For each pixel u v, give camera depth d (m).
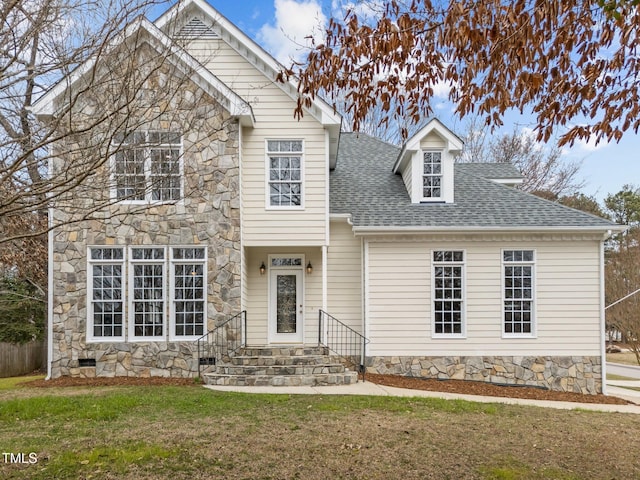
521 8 5.48
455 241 13.48
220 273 12.38
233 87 13.28
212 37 13.38
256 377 10.93
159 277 12.43
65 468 5.30
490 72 6.11
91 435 6.47
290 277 14.07
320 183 13.23
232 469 5.41
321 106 13.08
